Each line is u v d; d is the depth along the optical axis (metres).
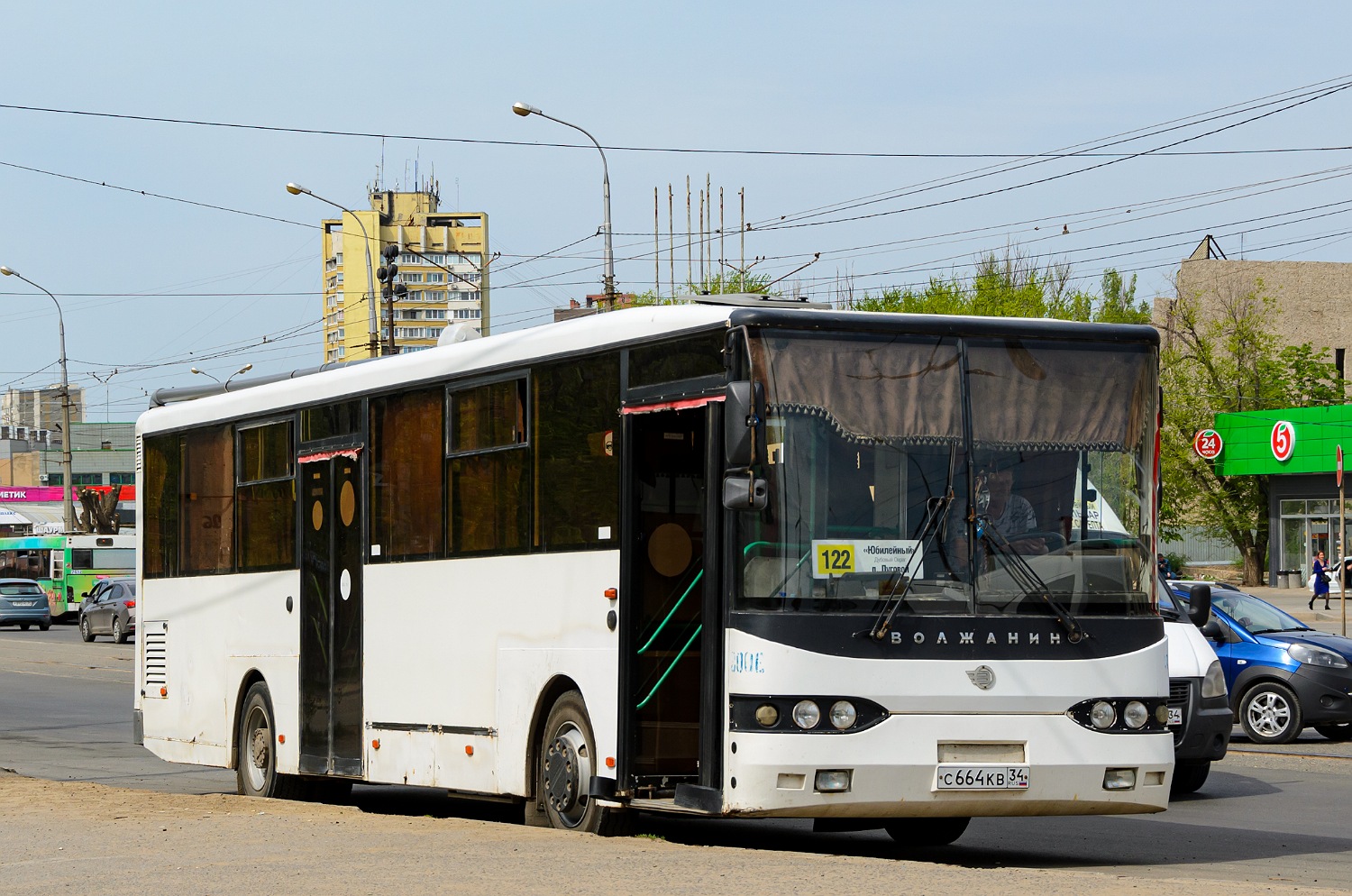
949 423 10.29
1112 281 79.31
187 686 16.88
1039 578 10.27
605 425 11.23
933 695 9.91
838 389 10.13
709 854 9.84
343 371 14.59
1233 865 11.10
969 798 9.94
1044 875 9.04
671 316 10.73
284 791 15.30
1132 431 10.70
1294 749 19.86
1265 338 69.81
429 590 13.14
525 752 11.88
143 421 18.06
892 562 10.03
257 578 15.71
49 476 153.50
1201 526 70.00
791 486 9.96
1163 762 10.39
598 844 10.37
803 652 9.79
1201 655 15.82
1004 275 78.88
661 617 10.97
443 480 13.05
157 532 17.69
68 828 11.64
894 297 79.25
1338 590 60.84
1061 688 10.16
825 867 9.20
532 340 12.11
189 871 9.41
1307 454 62.19
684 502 11.14
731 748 9.91
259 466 15.80
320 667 14.63
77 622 68.25
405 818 12.23
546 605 11.73
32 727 24.59
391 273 41.38
